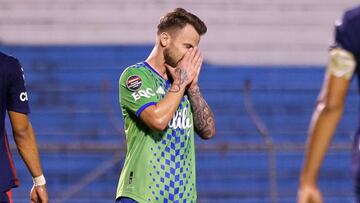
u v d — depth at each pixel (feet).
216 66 117.39
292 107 111.96
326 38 120.06
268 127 110.22
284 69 117.29
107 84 107.14
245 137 108.17
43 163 105.29
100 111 109.40
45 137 106.42
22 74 46.06
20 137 47.06
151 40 118.93
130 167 46.21
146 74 46.29
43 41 117.39
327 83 30.42
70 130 108.27
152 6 120.47
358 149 32.71
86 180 99.81
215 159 105.19
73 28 118.52
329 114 29.81
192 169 47.01
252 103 111.65
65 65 115.24
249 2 121.39
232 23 120.37
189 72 45.98
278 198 100.68
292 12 121.29
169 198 45.85
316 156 29.66
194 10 120.98
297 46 119.55
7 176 44.83
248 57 118.52
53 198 99.50
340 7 121.80
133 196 45.70
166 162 45.91
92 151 83.87
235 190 103.45
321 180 105.09
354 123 110.22
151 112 44.75
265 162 104.88
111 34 118.42
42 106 110.63
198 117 47.50
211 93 111.96
